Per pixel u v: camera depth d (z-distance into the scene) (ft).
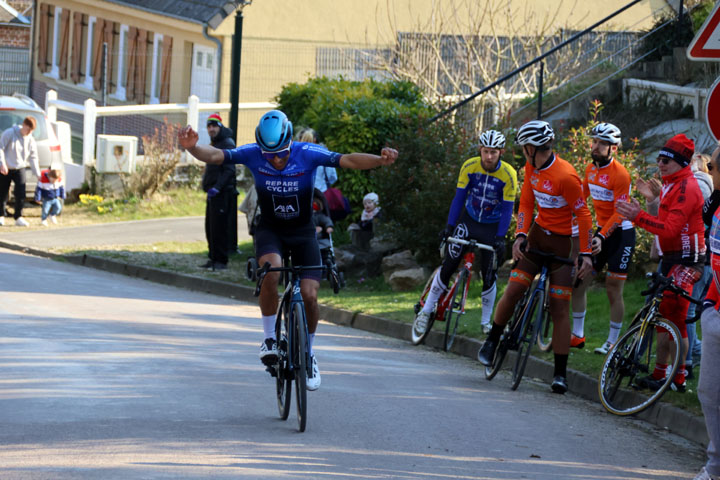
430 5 196.34
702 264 53.78
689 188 51.01
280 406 46.11
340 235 111.14
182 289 99.25
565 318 56.95
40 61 254.06
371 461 38.88
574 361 61.98
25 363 54.24
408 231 92.79
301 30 187.93
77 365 54.34
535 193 56.59
